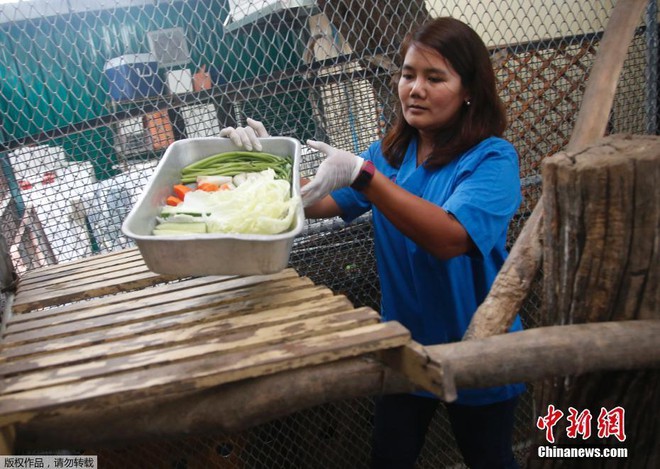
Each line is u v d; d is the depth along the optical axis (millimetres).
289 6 2084
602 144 1197
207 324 1155
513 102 2545
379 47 2215
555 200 1153
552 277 1223
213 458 2139
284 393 1000
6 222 1886
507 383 1031
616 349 1065
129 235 1128
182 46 2002
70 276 1715
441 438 2576
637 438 1290
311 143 1572
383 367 1041
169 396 992
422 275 1673
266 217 1259
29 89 1937
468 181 1516
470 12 3066
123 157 1992
